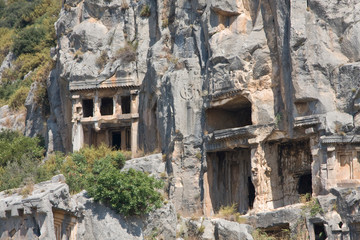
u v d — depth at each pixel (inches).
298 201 5260.8
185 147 5570.9
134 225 4648.1
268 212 5059.1
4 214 4367.6
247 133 5265.8
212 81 5467.5
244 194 5556.1
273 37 5275.6
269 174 5305.1
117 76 6328.7
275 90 5251.0
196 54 5693.9
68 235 4503.0
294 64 5059.1
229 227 4953.3
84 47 6515.8
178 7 5920.3
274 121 5191.9
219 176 5585.6
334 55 5073.8
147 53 6215.6
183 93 5629.9
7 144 6407.5
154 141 6048.2
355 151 4968.0
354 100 4965.6
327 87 5039.4
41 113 7460.6
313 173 5007.4
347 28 5088.6
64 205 4384.8
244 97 5334.6
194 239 5007.4
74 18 6702.8
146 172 5502.0
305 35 5054.1
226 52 5418.3
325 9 5103.3
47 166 5969.5
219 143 5447.8
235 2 5462.6
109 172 4729.3
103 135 6550.2
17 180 5487.2
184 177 5541.3
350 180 4913.9
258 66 5290.4
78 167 5526.6
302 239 4869.6
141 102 6245.1
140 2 6422.2
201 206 5467.5
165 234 4768.7
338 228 4749.0
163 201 4830.2
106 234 4574.3
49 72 7431.1
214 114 5605.3
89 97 6422.2
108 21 6545.3
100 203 4650.6
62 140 6870.1
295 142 5319.9
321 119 4968.0
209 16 5585.6
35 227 4288.9
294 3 5128.0
